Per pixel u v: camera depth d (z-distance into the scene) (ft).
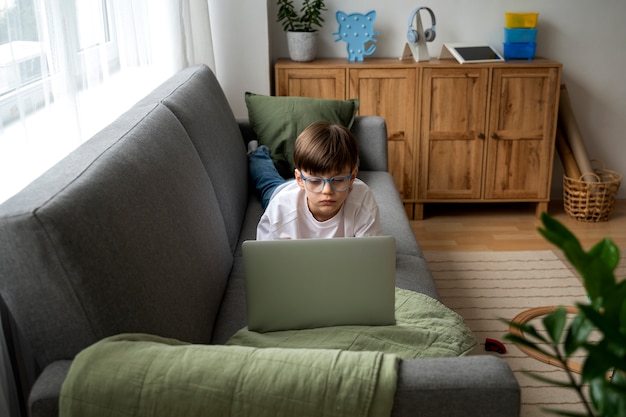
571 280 9.76
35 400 3.53
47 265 3.71
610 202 12.05
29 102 5.77
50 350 3.91
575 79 12.80
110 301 3.95
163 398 3.47
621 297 2.33
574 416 2.44
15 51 5.41
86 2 6.93
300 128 9.54
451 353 4.95
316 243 4.85
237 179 8.11
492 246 11.08
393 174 12.00
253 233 7.73
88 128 6.96
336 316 4.92
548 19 12.49
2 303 4.70
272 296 4.85
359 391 3.46
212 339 5.41
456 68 11.43
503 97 11.57
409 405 3.51
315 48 11.96
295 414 3.47
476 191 12.07
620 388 2.23
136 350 3.64
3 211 3.70
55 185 4.07
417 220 12.30
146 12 9.05
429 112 11.66
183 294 4.89
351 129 9.90
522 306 8.96
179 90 7.41
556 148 12.65
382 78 11.53
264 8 11.41
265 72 11.73
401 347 4.83
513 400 3.52
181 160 5.88
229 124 8.66
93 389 3.49
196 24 10.69
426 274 6.73
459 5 12.38
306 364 3.56
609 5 12.42
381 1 12.35
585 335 2.44
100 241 3.99
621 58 12.69
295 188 6.72
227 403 3.47
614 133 13.02
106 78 7.40
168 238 4.90
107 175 4.44
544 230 2.35
